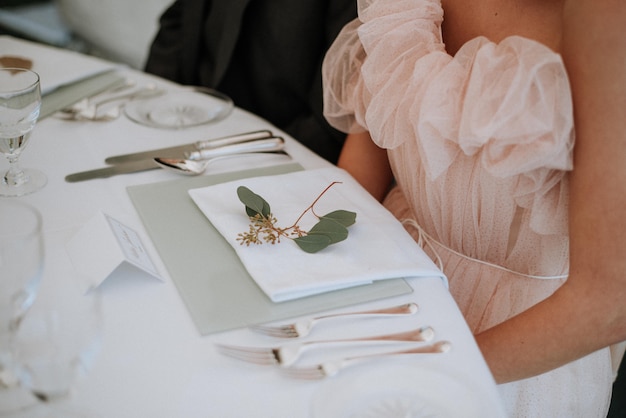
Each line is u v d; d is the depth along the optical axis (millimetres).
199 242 953
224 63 1768
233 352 753
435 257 1218
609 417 1692
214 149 1208
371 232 988
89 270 860
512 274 1155
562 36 929
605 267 910
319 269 890
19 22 3893
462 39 1169
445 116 1001
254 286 872
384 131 1126
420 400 722
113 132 1290
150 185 1096
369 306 860
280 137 1264
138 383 719
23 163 1149
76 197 1056
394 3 1140
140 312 817
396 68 1090
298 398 714
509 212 1069
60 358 632
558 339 959
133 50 3234
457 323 845
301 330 789
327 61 1299
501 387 1118
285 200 1048
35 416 661
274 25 1709
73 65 1496
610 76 851
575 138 917
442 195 1115
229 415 693
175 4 2018
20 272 673
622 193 873
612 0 839
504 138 933
